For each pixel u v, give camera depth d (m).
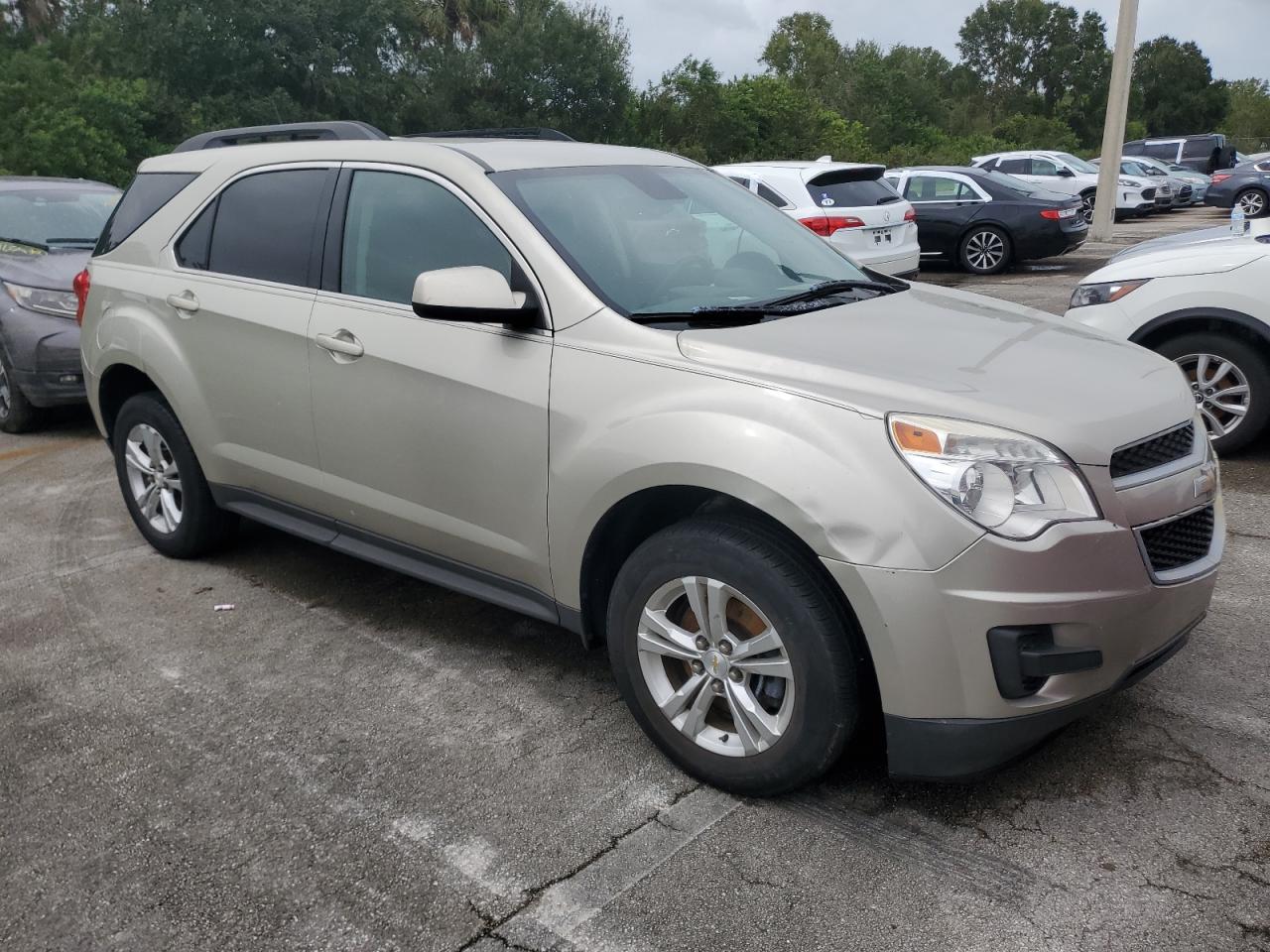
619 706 3.41
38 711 3.45
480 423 3.23
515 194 3.35
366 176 3.74
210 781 3.02
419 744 3.20
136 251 4.60
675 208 3.66
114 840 2.76
